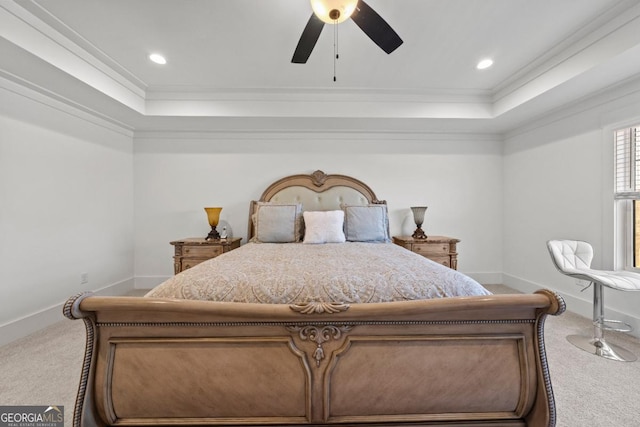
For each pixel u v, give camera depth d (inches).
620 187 90.9
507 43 82.8
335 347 43.2
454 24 74.4
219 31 77.0
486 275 145.3
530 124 126.8
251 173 141.2
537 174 123.5
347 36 79.6
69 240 104.8
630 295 86.0
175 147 139.6
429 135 143.5
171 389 41.9
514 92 108.3
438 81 107.6
